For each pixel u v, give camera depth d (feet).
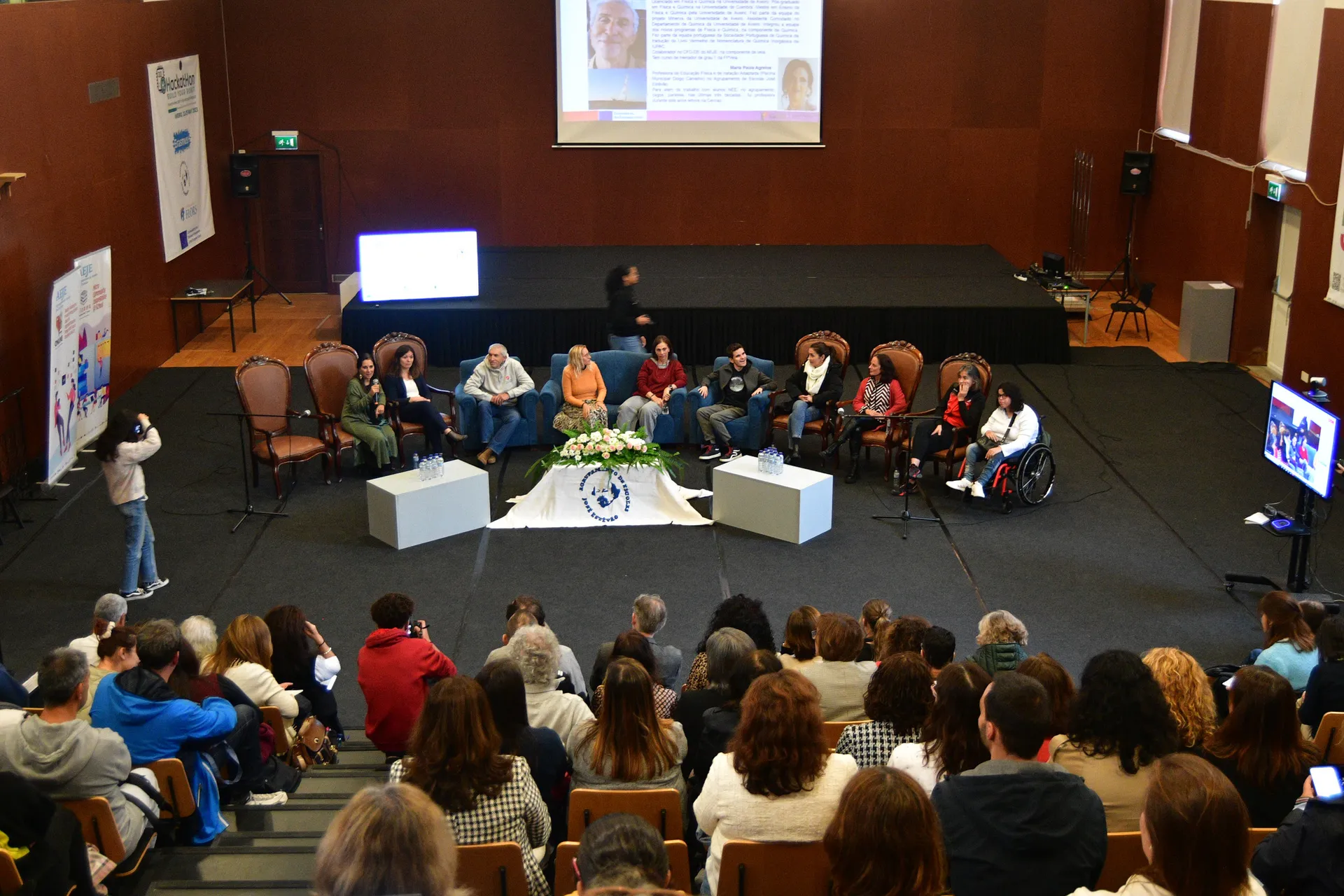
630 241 56.85
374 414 34.58
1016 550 30.58
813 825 11.51
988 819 9.65
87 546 30.81
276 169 55.83
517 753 13.70
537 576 29.30
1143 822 8.45
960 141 55.67
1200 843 8.08
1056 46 54.60
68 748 13.64
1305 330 39.83
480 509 31.89
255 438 33.78
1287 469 28.48
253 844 15.47
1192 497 33.76
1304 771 13.29
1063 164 55.88
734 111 54.95
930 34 54.54
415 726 12.30
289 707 18.62
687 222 56.54
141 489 27.68
